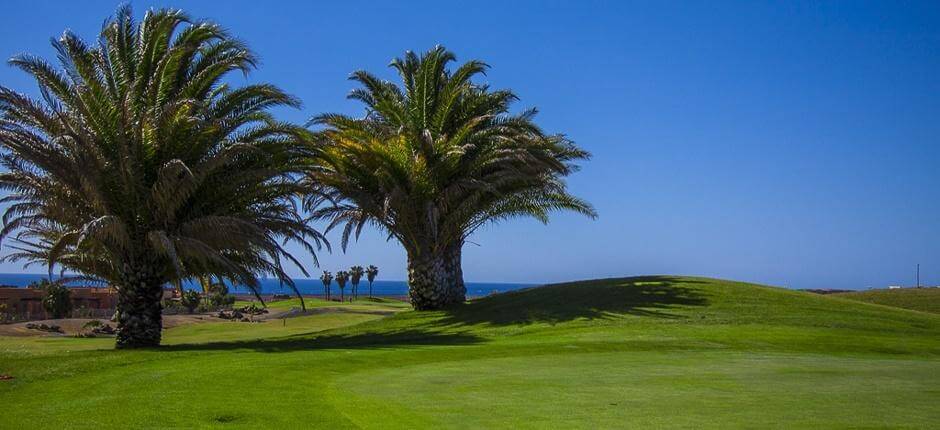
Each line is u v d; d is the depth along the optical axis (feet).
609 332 79.61
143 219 83.20
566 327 86.74
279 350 66.33
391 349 66.18
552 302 107.96
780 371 52.01
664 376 49.24
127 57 87.40
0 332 134.82
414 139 111.86
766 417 34.12
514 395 40.83
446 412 35.42
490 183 113.29
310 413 34.68
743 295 104.53
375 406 36.96
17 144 74.02
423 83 119.24
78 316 207.00
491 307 112.47
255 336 121.70
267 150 87.66
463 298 126.00
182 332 144.15
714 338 73.67
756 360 59.57
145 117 79.25
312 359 55.88
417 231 119.03
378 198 116.47
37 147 75.20
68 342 108.27
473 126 111.75
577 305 102.94
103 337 135.44
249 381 43.88
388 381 46.62
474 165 113.91
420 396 40.37
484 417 34.17
